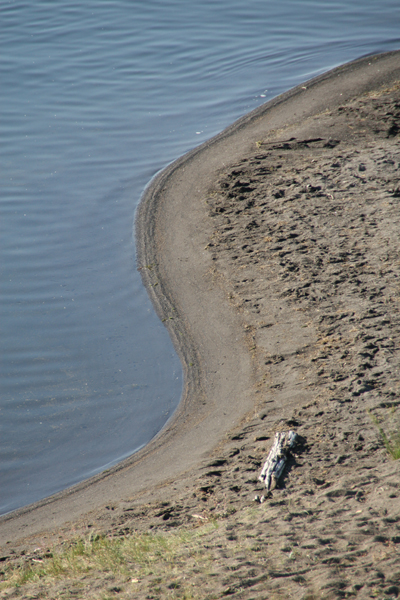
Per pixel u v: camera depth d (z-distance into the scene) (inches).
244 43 4763.8
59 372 1973.4
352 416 1310.3
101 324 2188.7
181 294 2233.0
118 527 1179.3
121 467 1524.4
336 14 5162.4
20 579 1011.9
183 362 1908.2
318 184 2615.7
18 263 2596.0
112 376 1934.1
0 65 4630.9
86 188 3147.1
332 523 914.7
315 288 1971.0
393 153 2758.4
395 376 1427.2
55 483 1541.6
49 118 3897.6
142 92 4178.2
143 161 3353.8
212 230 2532.0
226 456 1341.0
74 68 4564.5
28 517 1395.2
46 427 1750.7
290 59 4382.4
